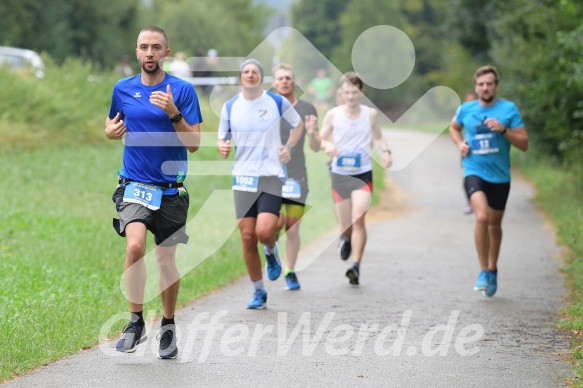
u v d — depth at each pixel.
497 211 24.38
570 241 31.78
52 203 35.62
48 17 109.19
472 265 29.17
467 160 24.67
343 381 15.64
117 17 119.88
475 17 84.94
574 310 21.22
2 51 64.44
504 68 59.12
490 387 15.35
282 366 16.59
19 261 25.39
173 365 16.58
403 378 15.87
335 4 166.62
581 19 39.91
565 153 43.53
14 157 43.69
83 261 26.34
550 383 15.60
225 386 15.23
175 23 132.12
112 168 44.78
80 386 15.08
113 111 16.97
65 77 57.59
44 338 17.86
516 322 20.69
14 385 15.06
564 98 41.50
